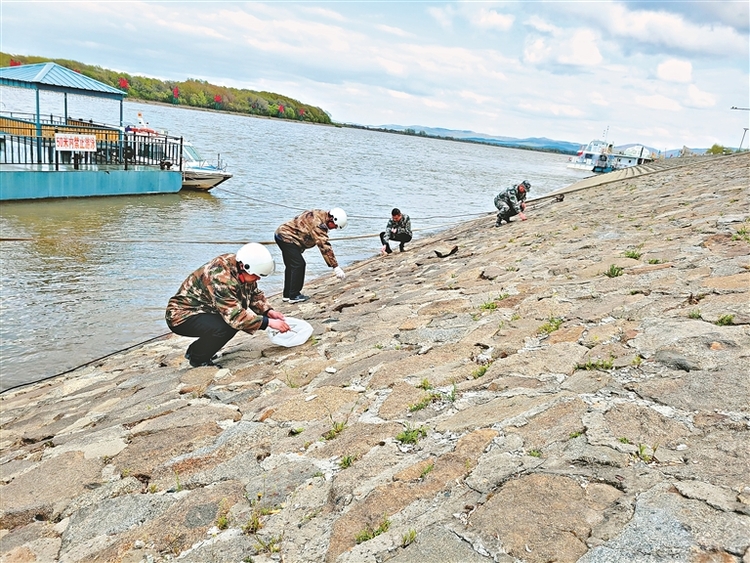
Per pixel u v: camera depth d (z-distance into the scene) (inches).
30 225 704.4
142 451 177.9
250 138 2942.9
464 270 367.6
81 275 513.3
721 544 89.0
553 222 533.0
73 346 363.3
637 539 94.0
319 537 120.0
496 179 2347.4
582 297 235.3
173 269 553.0
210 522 134.6
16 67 956.6
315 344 263.4
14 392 304.3
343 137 5546.3
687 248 280.2
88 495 160.4
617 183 860.0
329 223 381.4
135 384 263.1
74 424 227.5
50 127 937.5
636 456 118.8
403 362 204.2
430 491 123.6
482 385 173.0
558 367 172.2
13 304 428.5
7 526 154.4
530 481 115.7
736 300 189.9
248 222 855.7
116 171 963.3
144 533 134.7
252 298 247.4
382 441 152.7
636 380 152.5
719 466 108.9
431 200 1370.6
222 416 194.7
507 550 99.3
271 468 154.3
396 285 386.9
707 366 150.2
